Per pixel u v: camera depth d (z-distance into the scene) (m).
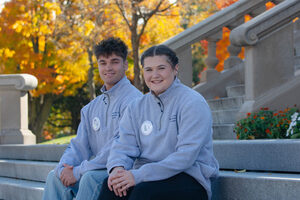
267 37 5.16
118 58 3.23
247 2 6.65
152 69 2.59
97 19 12.43
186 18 11.77
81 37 12.55
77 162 3.29
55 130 23.17
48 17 13.93
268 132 4.24
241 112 5.08
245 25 5.04
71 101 21.81
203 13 11.16
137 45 10.27
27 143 6.52
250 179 2.68
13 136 6.42
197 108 2.47
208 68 6.97
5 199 4.74
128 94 3.21
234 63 7.24
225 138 5.17
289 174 2.86
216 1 9.96
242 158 3.16
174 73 2.67
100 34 12.24
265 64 5.14
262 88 5.11
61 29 13.09
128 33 12.19
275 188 2.56
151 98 2.68
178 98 2.57
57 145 5.00
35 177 4.82
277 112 5.06
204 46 13.27
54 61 14.76
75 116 22.12
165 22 12.48
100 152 3.10
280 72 5.21
